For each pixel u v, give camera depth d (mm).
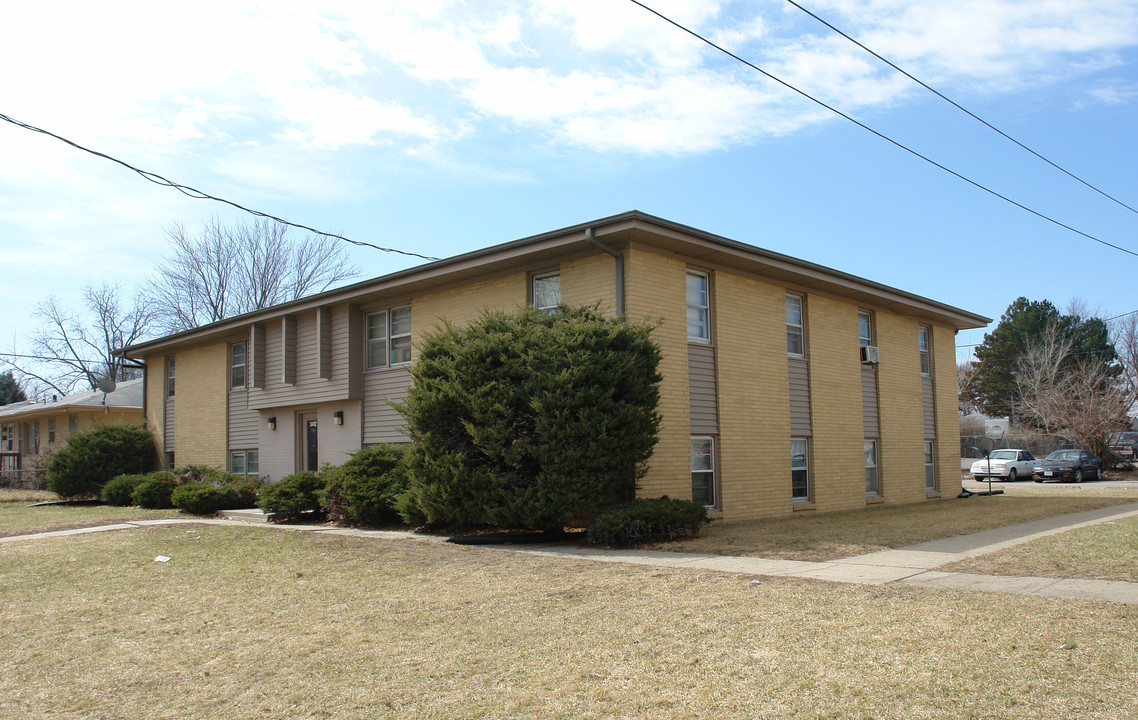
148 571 10070
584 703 4914
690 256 14930
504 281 15594
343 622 7188
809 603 7008
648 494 13531
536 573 9125
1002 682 4863
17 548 12211
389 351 18000
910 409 20812
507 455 11820
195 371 24328
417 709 4973
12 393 60062
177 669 6000
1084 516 14547
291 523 15625
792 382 17094
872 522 14148
